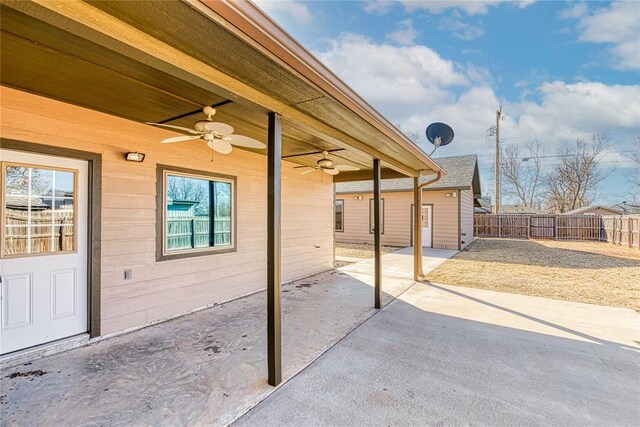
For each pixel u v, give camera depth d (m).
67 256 3.20
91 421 2.10
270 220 2.67
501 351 3.25
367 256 10.37
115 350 3.17
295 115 2.87
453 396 2.45
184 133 4.21
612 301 5.09
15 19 1.60
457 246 11.93
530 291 5.73
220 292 4.86
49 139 3.01
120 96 2.82
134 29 1.62
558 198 26.61
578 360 3.05
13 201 2.86
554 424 2.13
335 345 3.38
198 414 2.19
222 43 1.77
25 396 2.37
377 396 2.44
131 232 3.71
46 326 3.05
